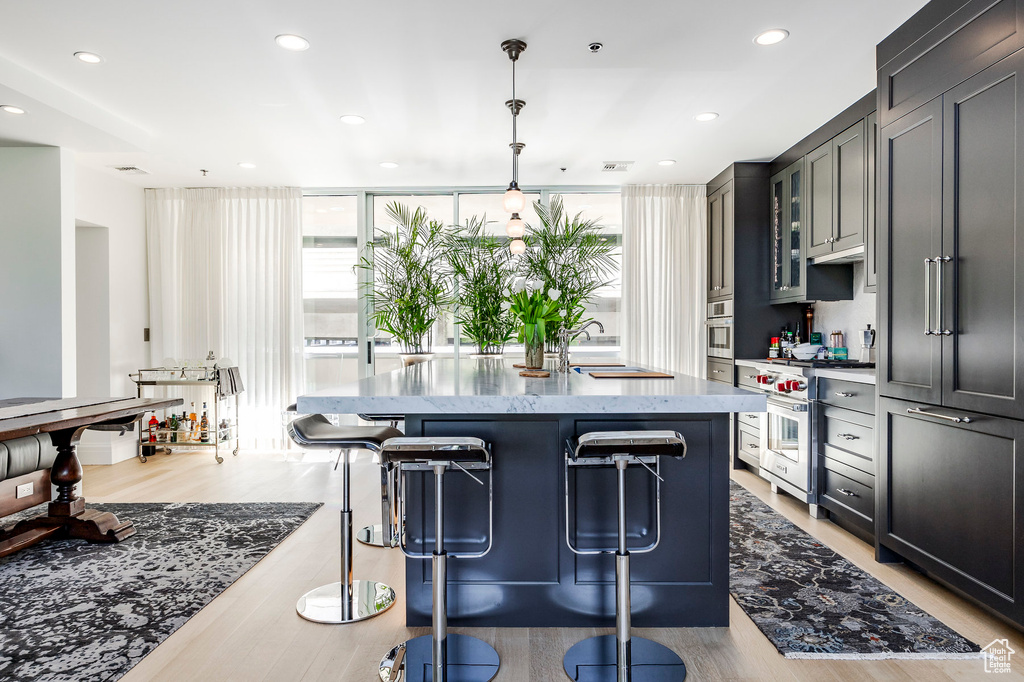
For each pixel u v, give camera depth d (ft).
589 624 7.20
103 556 9.69
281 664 6.47
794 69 10.09
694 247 17.69
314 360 18.56
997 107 6.79
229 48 9.29
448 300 17.69
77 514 10.62
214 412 17.53
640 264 17.62
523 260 17.03
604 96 11.23
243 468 16.29
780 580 8.59
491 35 8.92
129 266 17.53
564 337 9.98
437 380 8.01
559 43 9.17
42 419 8.62
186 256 18.11
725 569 7.22
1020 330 6.50
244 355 18.15
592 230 18.02
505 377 8.60
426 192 18.19
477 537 7.20
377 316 17.78
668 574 7.22
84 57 9.57
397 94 11.11
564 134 13.35
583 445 5.90
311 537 10.68
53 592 8.29
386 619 7.50
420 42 9.13
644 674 6.14
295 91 10.96
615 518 7.18
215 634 7.14
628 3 8.07
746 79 10.50
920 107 8.17
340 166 15.84
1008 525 6.70
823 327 15.01
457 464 6.36
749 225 15.56
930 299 7.93
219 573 8.96
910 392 8.43
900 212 8.66
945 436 7.73
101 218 16.46
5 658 6.56
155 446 17.35
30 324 13.17
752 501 12.83
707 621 7.22
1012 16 6.54
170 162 15.43
